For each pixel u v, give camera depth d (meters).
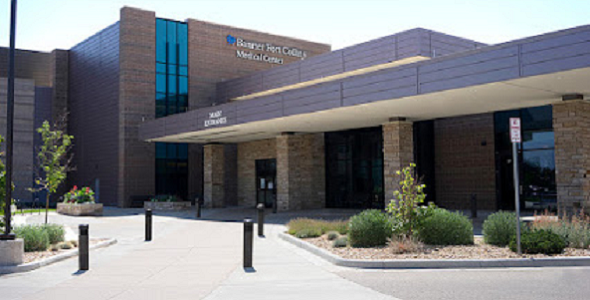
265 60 41.41
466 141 25.30
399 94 17.09
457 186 25.56
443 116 21.88
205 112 26.83
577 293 7.53
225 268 10.41
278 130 27.42
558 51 13.31
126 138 35.34
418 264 10.02
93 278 9.55
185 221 23.20
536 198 22.48
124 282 9.12
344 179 28.20
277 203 28.38
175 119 29.55
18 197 40.06
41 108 42.38
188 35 38.16
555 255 10.48
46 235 13.51
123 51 35.59
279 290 8.22
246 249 10.50
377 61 26.70
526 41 13.97
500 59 14.51
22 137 40.84
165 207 31.03
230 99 36.75
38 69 45.31
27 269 10.48
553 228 12.05
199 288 8.49
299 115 21.22
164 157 37.16
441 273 9.36
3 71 43.81
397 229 12.49
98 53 39.12
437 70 16.06
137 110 35.78
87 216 27.12
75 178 41.97
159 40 36.97
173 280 9.23
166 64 37.12
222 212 29.05
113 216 27.11
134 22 36.03
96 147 39.06
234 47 40.06
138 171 35.78
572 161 16.31
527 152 22.92
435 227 12.46
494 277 8.86
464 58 15.39
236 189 36.78
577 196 16.14
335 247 12.67
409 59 25.28
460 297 7.43
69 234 17.72
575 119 16.38
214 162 33.81
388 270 9.79
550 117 22.12
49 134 22.67
